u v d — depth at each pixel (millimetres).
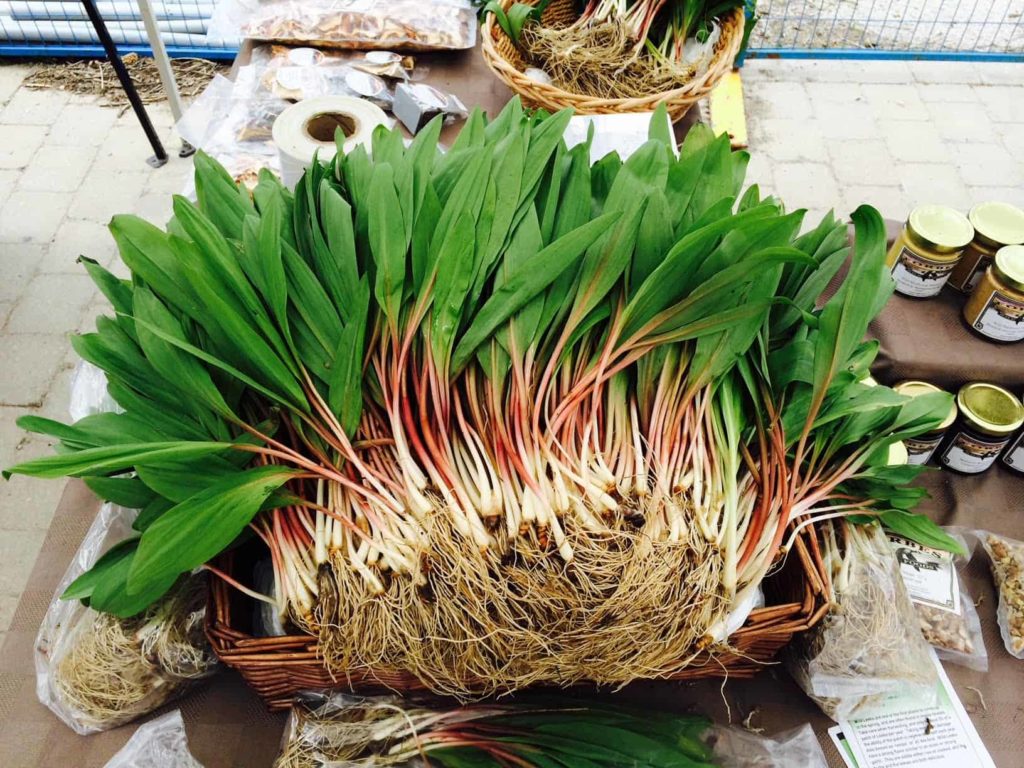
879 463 934
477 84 1700
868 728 941
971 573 1107
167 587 782
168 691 900
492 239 851
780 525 872
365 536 817
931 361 1236
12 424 2006
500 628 777
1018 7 3379
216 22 1699
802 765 861
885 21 3117
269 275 798
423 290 844
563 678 838
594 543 813
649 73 1488
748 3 1537
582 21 1570
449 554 801
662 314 867
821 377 858
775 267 870
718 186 882
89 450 692
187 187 1494
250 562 946
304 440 877
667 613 807
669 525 842
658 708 931
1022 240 1215
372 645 794
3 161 2586
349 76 1606
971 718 963
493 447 874
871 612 893
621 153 1301
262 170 995
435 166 940
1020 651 1011
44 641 951
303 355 871
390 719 849
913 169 2688
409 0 1770
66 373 2102
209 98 1640
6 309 2223
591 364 924
